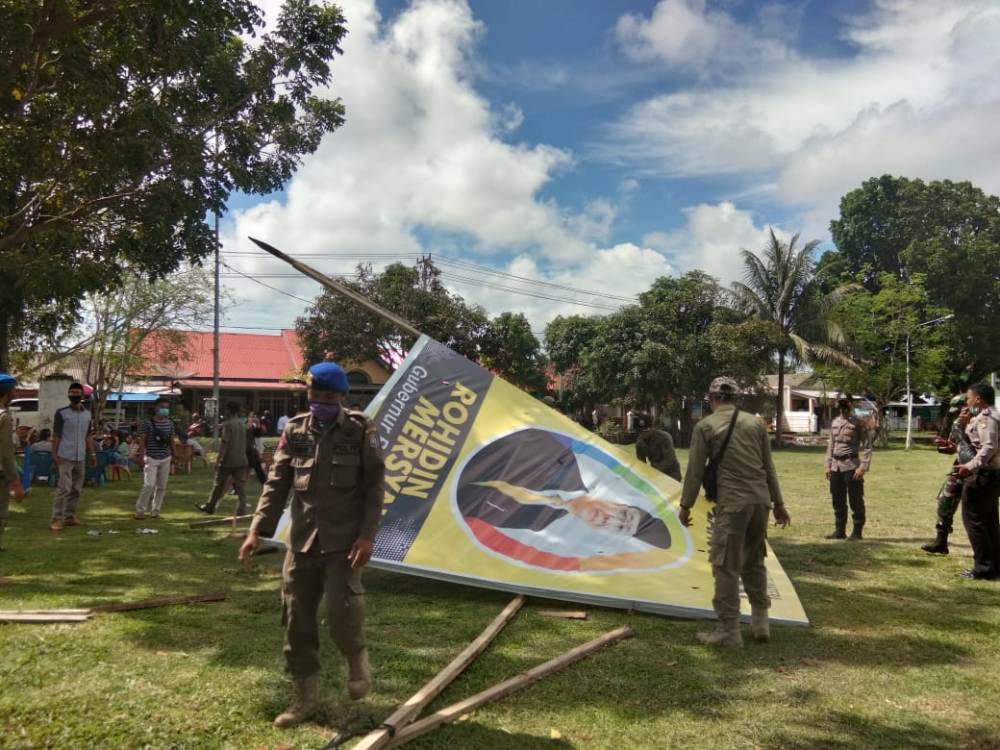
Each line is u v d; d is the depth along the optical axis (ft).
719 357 111.86
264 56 39.42
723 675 14.17
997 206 146.51
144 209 36.11
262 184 40.22
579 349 138.72
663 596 18.54
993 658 15.38
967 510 22.44
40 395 61.82
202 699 12.29
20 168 32.81
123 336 87.25
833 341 119.65
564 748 11.05
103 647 14.67
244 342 142.31
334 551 11.24
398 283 104.63
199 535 28.07
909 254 139.95
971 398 23.85
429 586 20.70
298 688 11.59
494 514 21.33
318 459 11.35
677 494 23.21
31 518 32.19
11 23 26.45
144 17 31.17
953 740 11.61
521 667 14.47
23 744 10.58
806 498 43.32
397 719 11.23
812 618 18.08
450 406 24.02
